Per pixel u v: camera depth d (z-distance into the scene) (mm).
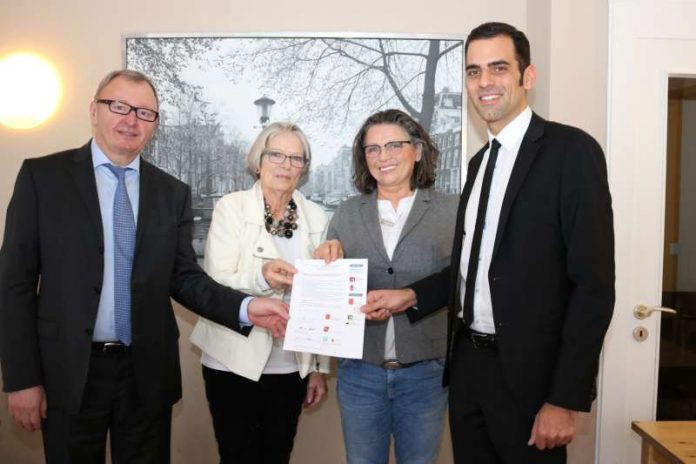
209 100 2268
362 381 1635
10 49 2262
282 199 1854
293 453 2344
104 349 1537
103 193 1561
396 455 1687
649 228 2072
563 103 2072
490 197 1413
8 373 1432
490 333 1399
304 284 1620
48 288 1481
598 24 2064
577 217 1223
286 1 2287
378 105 2281
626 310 2084
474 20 2297
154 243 1595
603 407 2092
